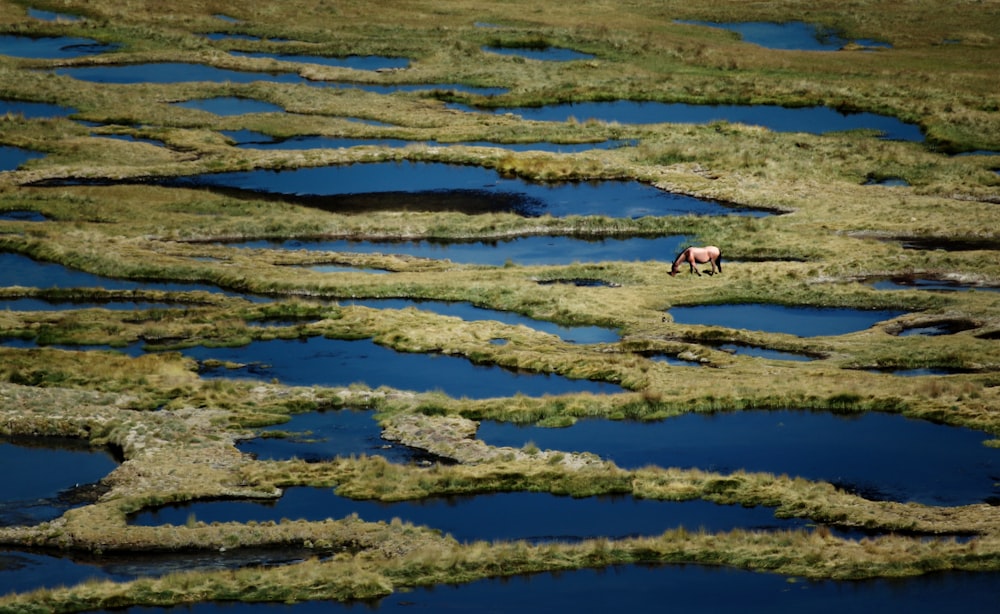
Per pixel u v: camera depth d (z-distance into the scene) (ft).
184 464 516.73
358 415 582.76
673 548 424.87
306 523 453.58
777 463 509.76
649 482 488.44
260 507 479.82
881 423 554.05
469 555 420.77
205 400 595.47
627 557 422.41
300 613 386.73
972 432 539.70
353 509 476.95
